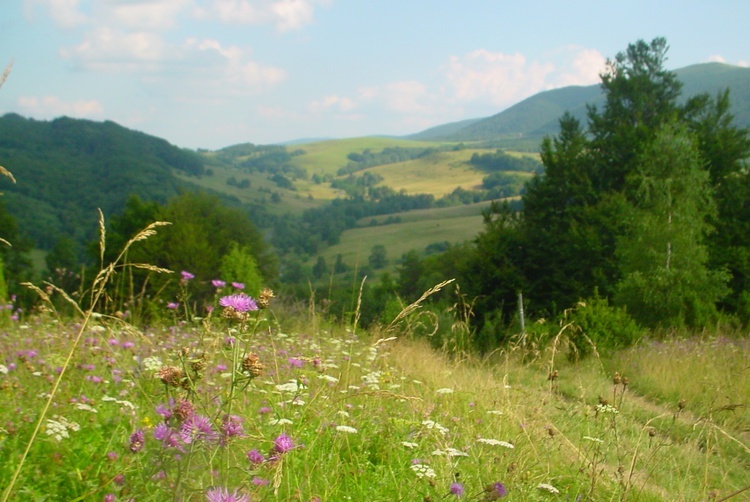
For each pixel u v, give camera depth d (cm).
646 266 2081
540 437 474
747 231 2820
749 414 755
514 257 3073
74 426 323
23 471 284
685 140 2189
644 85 3622
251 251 3844
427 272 4341
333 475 340
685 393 893
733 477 525
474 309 2919
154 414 352
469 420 520
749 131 3138
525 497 370
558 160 3309
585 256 2889
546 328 1458
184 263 3055
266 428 347
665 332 1780
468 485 355
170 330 678
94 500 266
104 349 459
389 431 439
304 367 499
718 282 2058
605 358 1245
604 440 480
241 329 243
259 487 252
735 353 1167
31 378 423
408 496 343
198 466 230
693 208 2112
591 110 3781
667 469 512
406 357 794
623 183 3328
